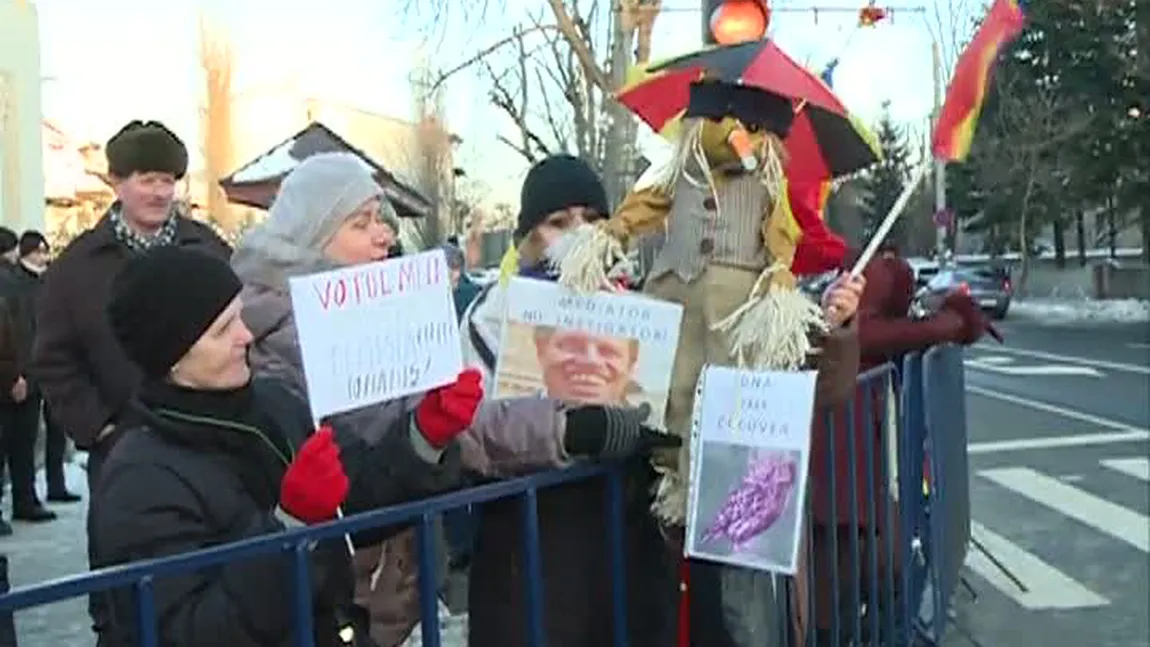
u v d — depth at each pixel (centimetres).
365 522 235
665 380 295
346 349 241
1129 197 3397
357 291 243
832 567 409
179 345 226
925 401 546
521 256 339
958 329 539
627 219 306
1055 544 778
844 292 327
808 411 288
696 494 295
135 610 201
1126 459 1063
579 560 302
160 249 233
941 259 3734
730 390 294
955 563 638
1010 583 689
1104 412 1375
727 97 305
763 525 290
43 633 566
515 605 300
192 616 207
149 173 416
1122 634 595
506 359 297
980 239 5412
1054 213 4075
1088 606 643
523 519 277
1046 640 586
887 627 470
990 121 3659
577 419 280
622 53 1238
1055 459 1079
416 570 311
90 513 228
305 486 229
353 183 295
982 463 1073
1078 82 3325
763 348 300
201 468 225
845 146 360
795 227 316
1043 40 3338
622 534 299
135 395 239
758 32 330
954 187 4259
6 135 1658
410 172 2588
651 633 313
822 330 319
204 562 206
